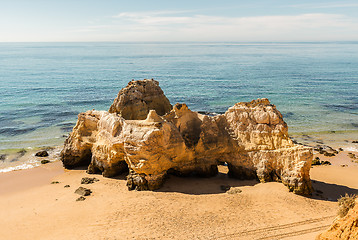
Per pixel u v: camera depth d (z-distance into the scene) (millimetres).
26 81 117438
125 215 24562
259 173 30984
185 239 20719
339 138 52625
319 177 34344
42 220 24547
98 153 34156
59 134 54344
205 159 33062
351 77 133875
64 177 35031
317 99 86500
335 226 15773
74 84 111750
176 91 99500
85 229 22750
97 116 36438
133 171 30281
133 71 155625
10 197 29906
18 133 54719
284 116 67438
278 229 21938
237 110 33375
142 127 29594
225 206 26000
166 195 28219
